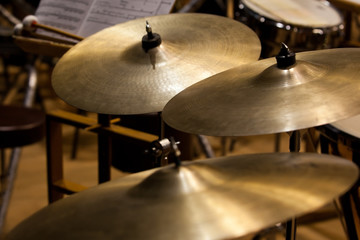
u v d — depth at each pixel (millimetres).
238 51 1594
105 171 1910
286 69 1355
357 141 1500
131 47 1640
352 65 1372
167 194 1088
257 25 2119
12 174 2381
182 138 2041
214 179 1110
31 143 2178
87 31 1920
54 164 2027
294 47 2061
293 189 1064
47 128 1990
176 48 1619
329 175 1086
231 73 1443
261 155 1185
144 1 1885
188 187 1092
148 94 1521
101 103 1533
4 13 2988
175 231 1027
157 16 1770
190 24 1706
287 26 2043
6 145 2141
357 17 2406
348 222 1664
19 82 3467
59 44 1908
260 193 1066
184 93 1423
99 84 1577
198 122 1320
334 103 1278
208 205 1059
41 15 2021
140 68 1578
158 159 1475
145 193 1101
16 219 2438
